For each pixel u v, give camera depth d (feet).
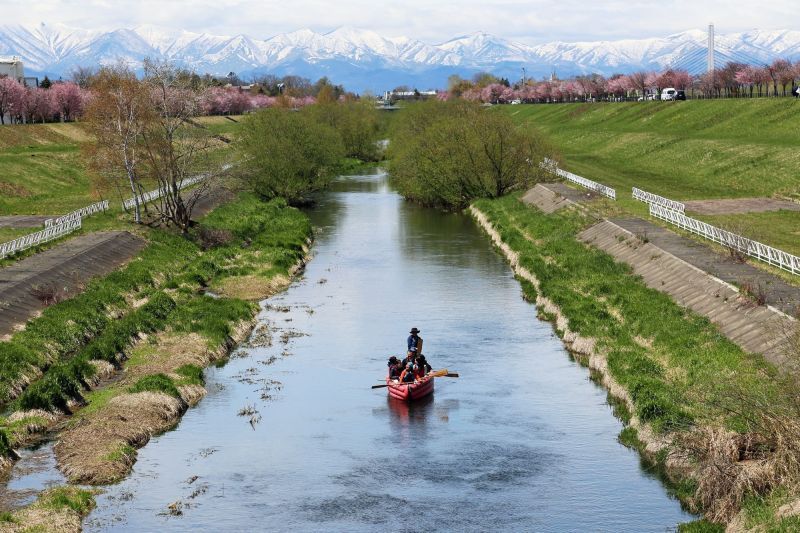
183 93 297.53
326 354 172.96
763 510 92.68
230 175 360.07
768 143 413.80
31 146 501.15
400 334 185.47
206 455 125.80
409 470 120.98
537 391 150.00
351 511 108.99
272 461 124.06
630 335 166.91
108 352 159.74
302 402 147.43
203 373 161.48
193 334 177.37
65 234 255.70
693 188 355.36
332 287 230.48
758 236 227.20
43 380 140.26
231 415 141.38
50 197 367.25
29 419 130.21
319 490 114.93
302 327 192.24
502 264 255.50
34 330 165.17
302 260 264.52
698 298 174.91
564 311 187.21
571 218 286.05
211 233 281.95
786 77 618.85
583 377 156.25
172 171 286.46
